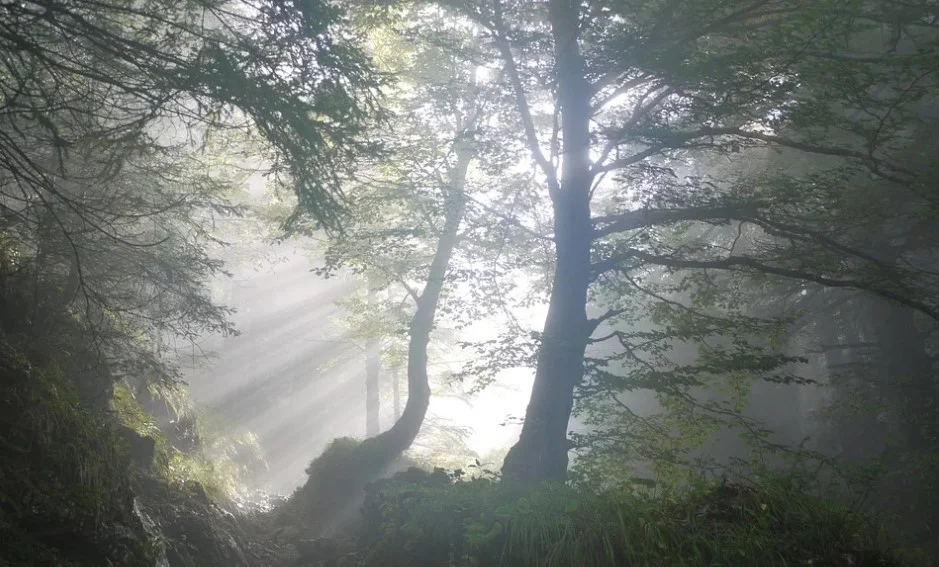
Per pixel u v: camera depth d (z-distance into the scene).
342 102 7.14
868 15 10.53
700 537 6.60
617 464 11.55
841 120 10.70
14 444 6.98
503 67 12.47
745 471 10.89
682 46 10.70
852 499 7.50
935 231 16.56
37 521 6.68
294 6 6.61
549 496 7.84
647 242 12.69
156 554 8.16
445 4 11.56
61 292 10.34
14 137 8.81
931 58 10.17
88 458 7.66
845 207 12.00
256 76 6.66
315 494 15.24
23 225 9.57
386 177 13.89
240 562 10.73
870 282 11.24
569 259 11.67
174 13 7.41
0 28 6.06
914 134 15.94
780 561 6.30
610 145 11.40
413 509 9.00
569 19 10.45
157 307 11.46
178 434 15.77
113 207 9.23
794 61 10.20
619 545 6.86
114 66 6.90
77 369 10.01
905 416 18.16
